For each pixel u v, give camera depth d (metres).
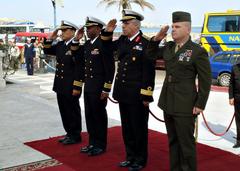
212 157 5.30
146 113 4.76
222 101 10.98
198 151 5.59
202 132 7.16
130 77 4.64
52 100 10.83
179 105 3.95
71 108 5.81
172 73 4.01
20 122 7.44
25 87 11.82
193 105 3.94
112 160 5.12
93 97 5.18
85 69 5.31
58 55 5.79
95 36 5.19
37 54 19.33
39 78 16.98
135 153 4.85
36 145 5.86
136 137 4.73
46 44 5.88
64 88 5.64
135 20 4.58
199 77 3.89
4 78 12.28
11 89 11.45
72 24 5.64
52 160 5.14
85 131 6.73
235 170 4.77
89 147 5.41
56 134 6.54
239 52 14.70
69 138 5.92
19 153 5.45
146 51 4.28
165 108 4.09
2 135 6.47
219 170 4.77
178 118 3.96
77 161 5.09
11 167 4.89
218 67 14.83
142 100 4.53
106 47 4.94
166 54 4.09
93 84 5.18
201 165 4.96
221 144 6.27
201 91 3.87
